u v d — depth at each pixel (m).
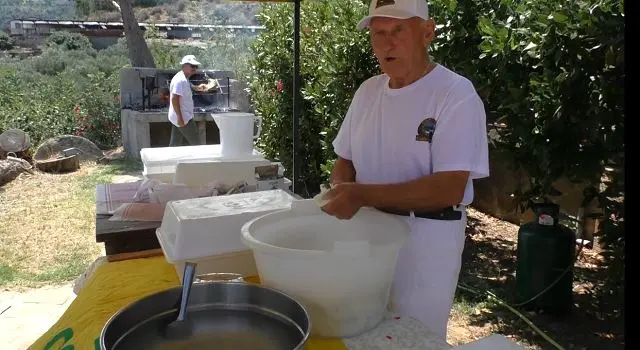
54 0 21.28
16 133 8.25
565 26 2.98
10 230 5.50
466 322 3.26
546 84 3.08
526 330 3.11
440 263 1.58
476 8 3.71
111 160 8.77
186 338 0.99
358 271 1.08
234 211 1.45
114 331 0.93
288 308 1.02
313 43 5.38
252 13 16.84
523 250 3.30
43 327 3.47
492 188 4.97
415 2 1.46
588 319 3.18
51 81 11.35
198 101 8.78
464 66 3.71
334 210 1.33
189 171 2.17
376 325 1.20
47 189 7.07
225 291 1.08
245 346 0.96
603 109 2.92
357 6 4.66
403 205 1.42
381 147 1.63
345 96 4.69
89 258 4.74
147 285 1.53
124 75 9.44
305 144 5.54
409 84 1.56
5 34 17.56
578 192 3.89
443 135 1.47
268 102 5.96
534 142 3.20
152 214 1.92
